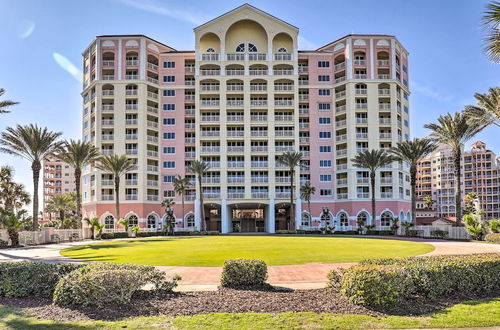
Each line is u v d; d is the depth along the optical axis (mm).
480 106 32000
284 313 9188
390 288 9602
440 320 8656
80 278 10227
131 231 62844
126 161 63969
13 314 9539
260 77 75750
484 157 126000
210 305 10070
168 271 17984
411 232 54406
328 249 28797
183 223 73375
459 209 48562
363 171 72938
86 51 78438
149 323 8555
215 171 74750
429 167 135875
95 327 8320
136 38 73812
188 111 76438
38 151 45719
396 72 76188
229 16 76875
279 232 66500
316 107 76875
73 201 90250
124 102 72438
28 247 39000
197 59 75562
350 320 8633
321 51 78312
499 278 12094
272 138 75125
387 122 74062
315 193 74875
